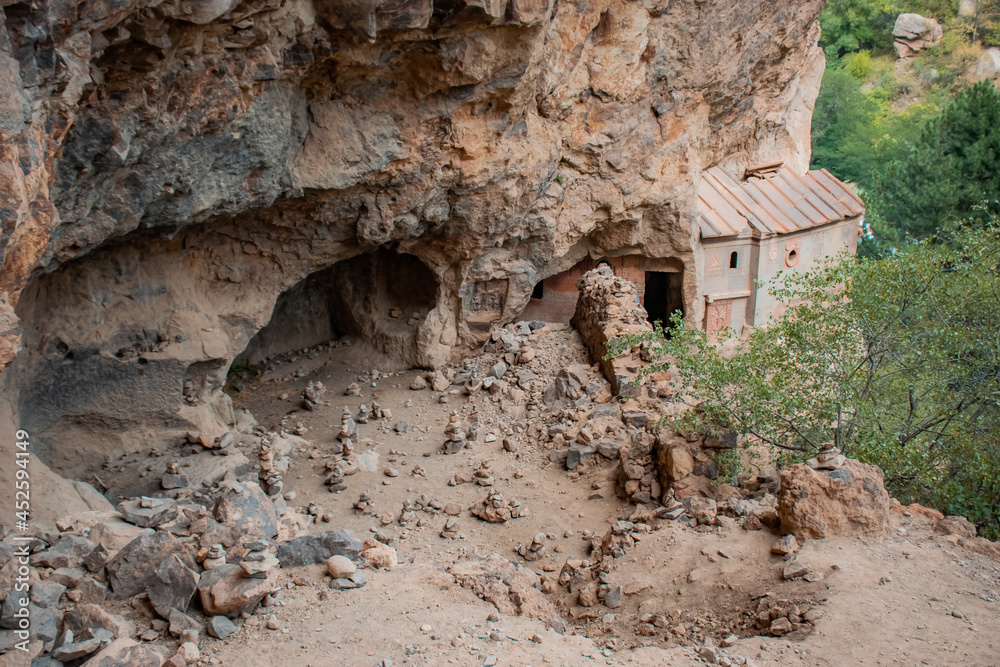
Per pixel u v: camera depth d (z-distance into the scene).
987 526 11.02
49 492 9.02
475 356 17.11
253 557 7.55
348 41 10.45
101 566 7.09
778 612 7.62
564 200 17.81
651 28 17.02
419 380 16.16
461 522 11.51
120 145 8.60
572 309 21.67
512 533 11.20
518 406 14.88
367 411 14.90
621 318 14.91
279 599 7.35
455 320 16.94
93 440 12.48
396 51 11.22
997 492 11.28
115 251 12.11
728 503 10.13
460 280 16.48
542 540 10.78
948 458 11.94
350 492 12.32
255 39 9.22
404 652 6.64
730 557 8.84
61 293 11.85
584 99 16.62
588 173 17.81
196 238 13.00
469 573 8.36
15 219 6.33
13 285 7.07
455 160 13.62
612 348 13.70
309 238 13.88
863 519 8.74
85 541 7.36
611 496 11.83
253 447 13.50
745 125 22.53
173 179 9.85
